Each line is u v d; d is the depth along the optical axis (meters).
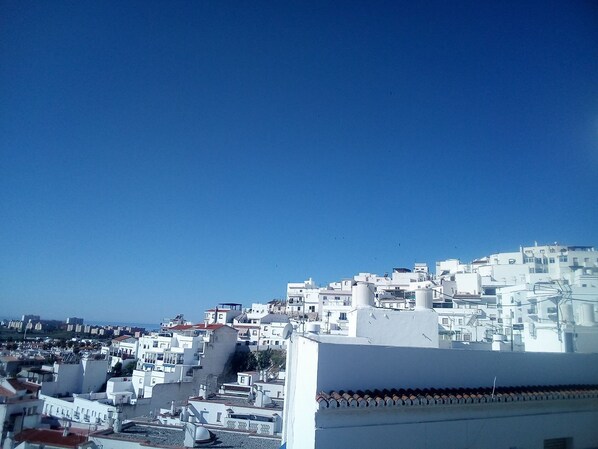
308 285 121.38
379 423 10.53
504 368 12.82
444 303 67.31
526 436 12.25
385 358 11.28
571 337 17.28
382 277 110.12
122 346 94.06
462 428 11.39
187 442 28.70
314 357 10.67
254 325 100.31
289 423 14.12
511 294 33.91
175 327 91.50
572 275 35.25
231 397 48.38
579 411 13.21
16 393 30.95
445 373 11.99
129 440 28.77
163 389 56.81
